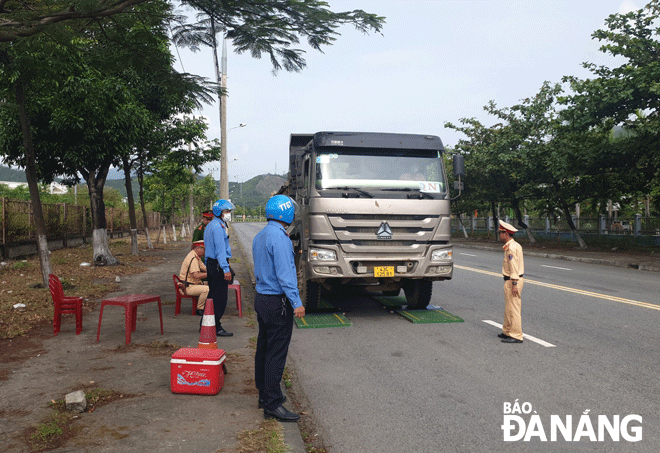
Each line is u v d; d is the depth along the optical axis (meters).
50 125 13.61
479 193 31.44
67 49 8.09
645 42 19.02
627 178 23.08
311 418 4.47
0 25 6.32
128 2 6.34
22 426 3.99
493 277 14.64
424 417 4.48
